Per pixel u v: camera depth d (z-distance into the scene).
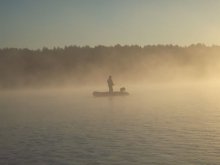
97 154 24.02
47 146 26.78
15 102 72.25
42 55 183.00
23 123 39.19
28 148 26.30
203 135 29.28
